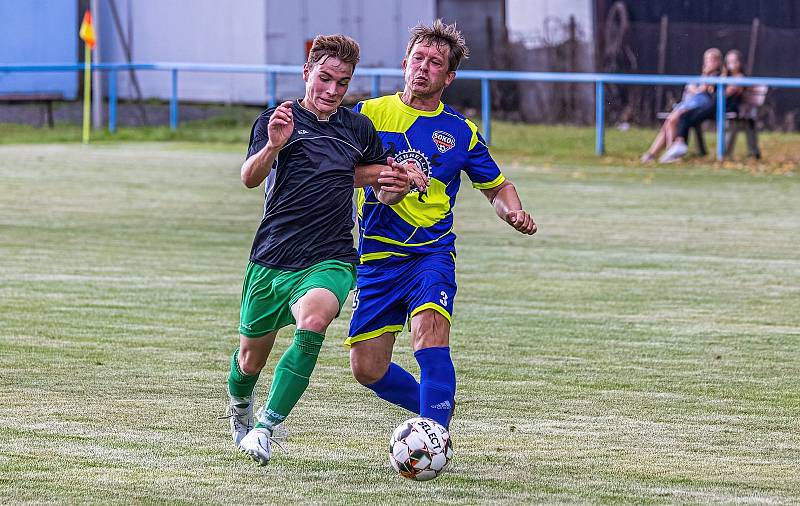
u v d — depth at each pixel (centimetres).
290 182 1345
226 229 3316
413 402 1458
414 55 1445
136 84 6569
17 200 3788
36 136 5688
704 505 1248
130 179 4328
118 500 1240
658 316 2280
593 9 6450
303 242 1341
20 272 2641
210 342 2011
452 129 1461
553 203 3941
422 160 1443
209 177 4431
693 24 6569
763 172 4822
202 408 1606
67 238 3117
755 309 2355
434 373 1360
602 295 2484
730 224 3531
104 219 3453
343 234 1359
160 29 6506
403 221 1422
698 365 1898
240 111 6206
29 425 1513
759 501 1260
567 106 6481
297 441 1471
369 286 1433
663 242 3203
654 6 6525
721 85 5038
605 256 2975
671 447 1461
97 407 1603
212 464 1370
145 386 1719
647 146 5516
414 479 1289
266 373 1825
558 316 2272
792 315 2300
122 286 2503
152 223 3397
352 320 1443
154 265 2758
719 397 1706
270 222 1353
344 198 1356
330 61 1348
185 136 5706
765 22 6688
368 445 1459
